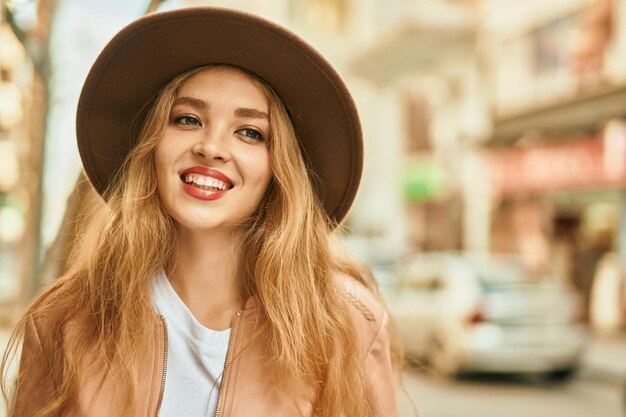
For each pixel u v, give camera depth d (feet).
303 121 5.07
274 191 5.00
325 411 4.66
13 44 11.78
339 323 4.88
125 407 4.46
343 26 70.44
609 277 35.19
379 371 5.06
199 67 4.73
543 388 22.52
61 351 4.70
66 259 6.40
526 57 41.55
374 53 53.42
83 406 4.49
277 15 69.51
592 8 35.68
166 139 4.60
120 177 5.15
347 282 5.35
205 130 4.62
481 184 46.70
